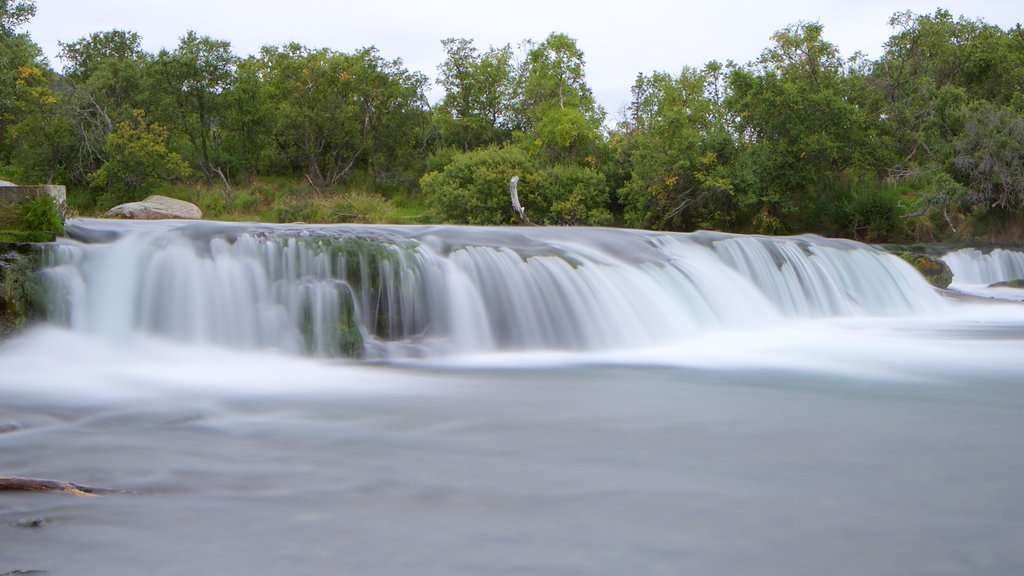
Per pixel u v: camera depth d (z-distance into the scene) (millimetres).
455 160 50594
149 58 70188
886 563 5203
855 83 49812
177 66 61281
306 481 6758
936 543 5535
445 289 15242
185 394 10531
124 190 54938
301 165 68375
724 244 21219
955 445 8227
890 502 6387
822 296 22109
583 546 5406
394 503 6223
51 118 58812
